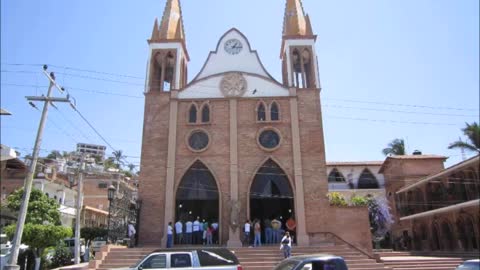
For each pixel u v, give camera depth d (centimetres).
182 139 2844
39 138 1808
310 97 2919
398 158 4269
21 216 1672
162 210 2669
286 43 3133
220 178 2736
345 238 2570
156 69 3291
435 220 3791
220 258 1381
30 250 2334
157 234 2617
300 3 3438
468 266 1180
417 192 4100
